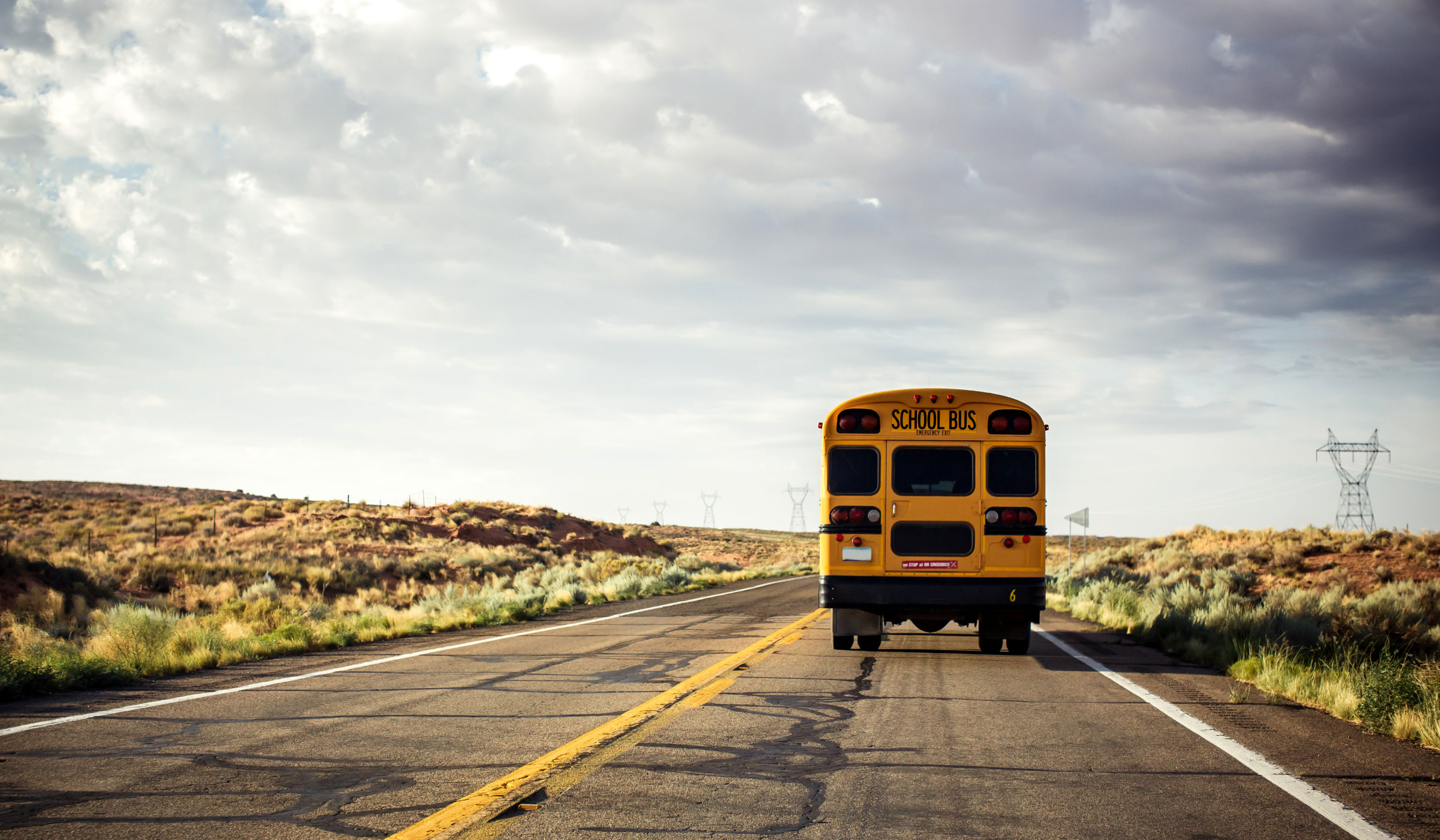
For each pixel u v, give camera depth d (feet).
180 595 92.12
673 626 59.41
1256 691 32.50
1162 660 41.68
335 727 25.48
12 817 16.99
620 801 17.98
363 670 37.91
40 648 44.88
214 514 165.07
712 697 30.60
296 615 67.62
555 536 209.77
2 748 22.81
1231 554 108.47
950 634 54.03
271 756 21.88
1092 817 17.10
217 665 40.65
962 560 41.19
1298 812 17.48
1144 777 20.06
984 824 16.65
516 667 38.58
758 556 304.91
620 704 29.17
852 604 41.52
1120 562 132.67
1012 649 43.80
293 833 16.01
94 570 92.73
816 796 18.35
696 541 337.93
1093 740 23.95
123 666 35.63
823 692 31.58
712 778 19.84
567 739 23.85
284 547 139.64
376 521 173.06
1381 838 15.99
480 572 137.49
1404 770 20.92
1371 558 98.73
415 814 17.10
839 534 41.86
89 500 209.97
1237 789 19.12
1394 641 49.73
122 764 21.12
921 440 41.78
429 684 33.71
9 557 80.12
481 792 18.58
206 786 19.12
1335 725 26.32
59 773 20.20
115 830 16.17
